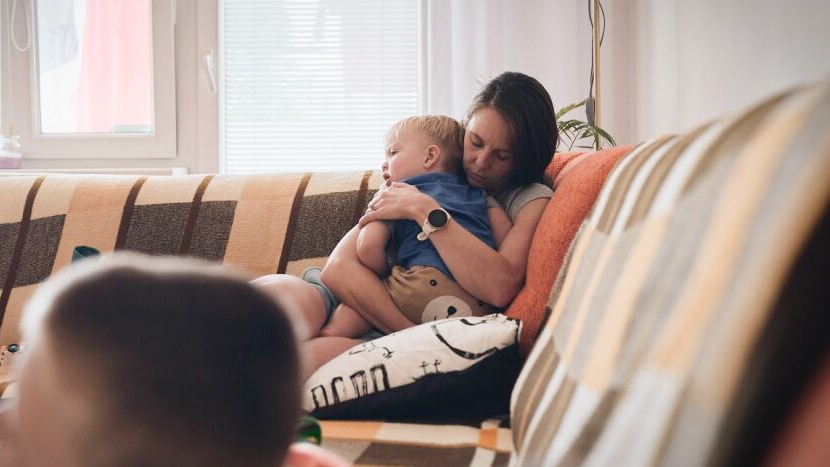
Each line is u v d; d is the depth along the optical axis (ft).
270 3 8.59
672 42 6.95
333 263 3.69
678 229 1.46
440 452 2.50
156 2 8.38
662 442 1.01
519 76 3.96
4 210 5.01
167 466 0.91
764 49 4.99
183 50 8.50
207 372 0.94
